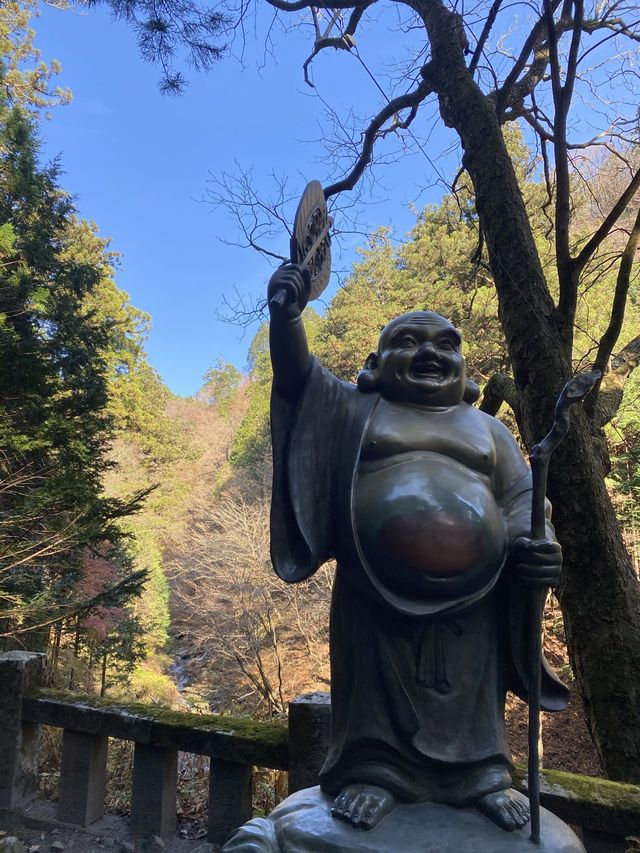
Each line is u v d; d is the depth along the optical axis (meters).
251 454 21.69
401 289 15.03
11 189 8.84
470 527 1.64
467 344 10.95
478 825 1.56
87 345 9.35
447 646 1.70
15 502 7.04
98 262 19.39
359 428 1.83
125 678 9.98
